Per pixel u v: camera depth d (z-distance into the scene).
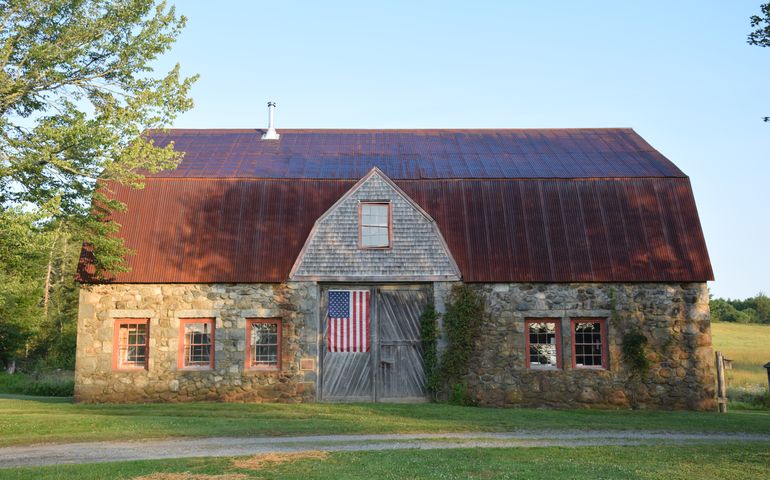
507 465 11.32
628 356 20.94
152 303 21.25
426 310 21.36
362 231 21.72
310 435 14.73
